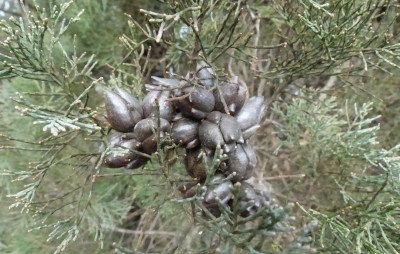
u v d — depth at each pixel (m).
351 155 0.30
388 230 0.27
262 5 0.37
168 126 0.20
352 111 0.39
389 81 0.37
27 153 0.38
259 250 0.19
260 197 0.21
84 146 0.35
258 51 0.37
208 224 0.22
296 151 0.35
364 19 0.26
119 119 0.20
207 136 0.19
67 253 0.38
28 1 0.39
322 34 0.25
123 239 0.43
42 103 0.36
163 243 0.41
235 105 0.21
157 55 0.38
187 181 0.22
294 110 0.33
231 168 0.20
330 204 0.34
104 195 0.37
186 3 0.23
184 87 0.20
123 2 0.37
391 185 0.27
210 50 0.23
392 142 0.39
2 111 0.37
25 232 0.39
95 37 0.37
